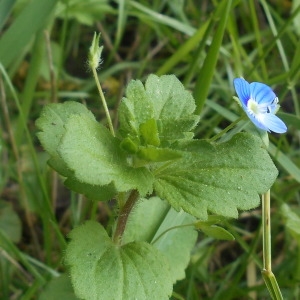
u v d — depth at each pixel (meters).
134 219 0.08
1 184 0.11
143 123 0.06
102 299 0.06
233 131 0.09
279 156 0.10
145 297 0.06
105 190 0.07
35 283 0.09
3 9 0.09
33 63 0.11
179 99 0.07
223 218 0.07
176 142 0.07
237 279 0.10
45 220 0.10
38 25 0.10
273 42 0.11
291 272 0.10
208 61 0.10
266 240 0.08
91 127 0.06
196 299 0.10
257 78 0.11
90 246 0.07
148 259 0.07
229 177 0.07
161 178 0.07
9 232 0.11
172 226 0.08
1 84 0.10
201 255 0.11
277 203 0.11
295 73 0.10
